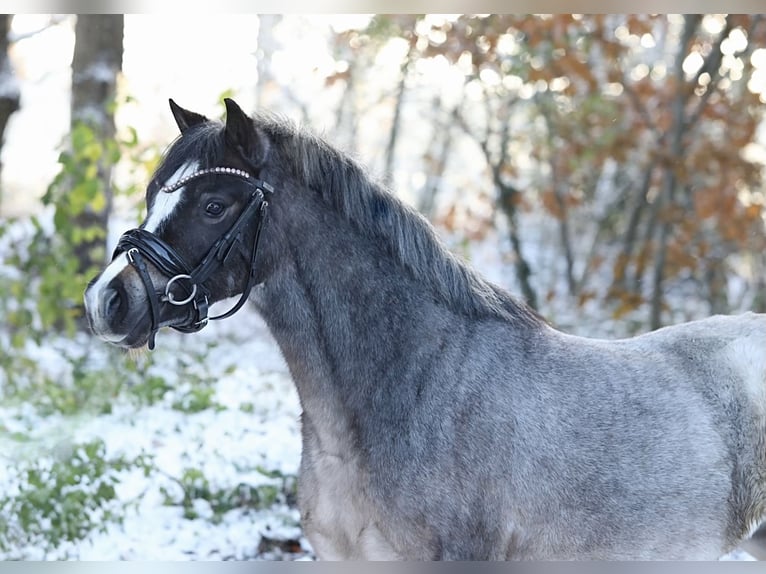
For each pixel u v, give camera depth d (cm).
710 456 447
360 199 439
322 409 436
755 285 1606
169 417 885
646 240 1520
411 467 414
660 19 1566
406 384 426
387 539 418
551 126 1634
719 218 1538
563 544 428
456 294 442
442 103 1988
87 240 1044
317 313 436
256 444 816
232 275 427
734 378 465
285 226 434
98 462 724
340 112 1991
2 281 976
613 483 430
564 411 434
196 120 459
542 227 1980
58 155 956
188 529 700
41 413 859
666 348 480
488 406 423
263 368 1128
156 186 425
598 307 1554
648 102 1625
